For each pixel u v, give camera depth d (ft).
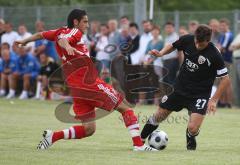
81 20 80.48
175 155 78.74
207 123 119.75
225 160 75.05
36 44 172.24
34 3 255.29
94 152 81.30
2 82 178.91
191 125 82.84
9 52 176.04
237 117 131.13
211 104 81.66
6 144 89.15
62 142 91.86
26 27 196.54
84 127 82.64
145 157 76.74
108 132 105.19
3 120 122.93
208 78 82.64
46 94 170.40
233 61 153.38
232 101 157.79
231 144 91.50
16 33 177.88
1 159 74.33
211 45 81.76
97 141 93.81
